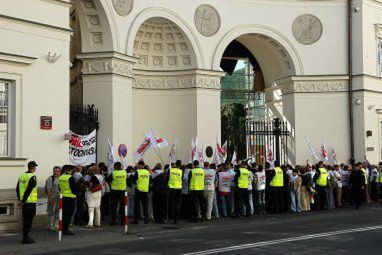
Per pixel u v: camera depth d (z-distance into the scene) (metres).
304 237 13.66
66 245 13.05
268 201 20.83
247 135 28.67
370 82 28.39
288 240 13.12
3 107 15.53
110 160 18.06
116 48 20.91
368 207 23.33
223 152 21.67
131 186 18.12
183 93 24.97
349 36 28.20
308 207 21.78
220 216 19.39
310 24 28.05
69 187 14.37
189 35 24.36
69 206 14.40
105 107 20.80
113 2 20.73
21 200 13.00
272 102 31.20
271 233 14.70
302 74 27.91
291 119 28.27
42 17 16.30
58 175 15.19
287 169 21.55
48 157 16.27
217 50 25.42
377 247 11.91
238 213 19.20
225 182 19.17
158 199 17.31
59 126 16.64
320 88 28.08
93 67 20.98
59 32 16.73
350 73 28.08
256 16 26.98
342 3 28.39
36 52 16.06
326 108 28.08
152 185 17.91
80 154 17.56
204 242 13.03
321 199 22.14
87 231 15.23
